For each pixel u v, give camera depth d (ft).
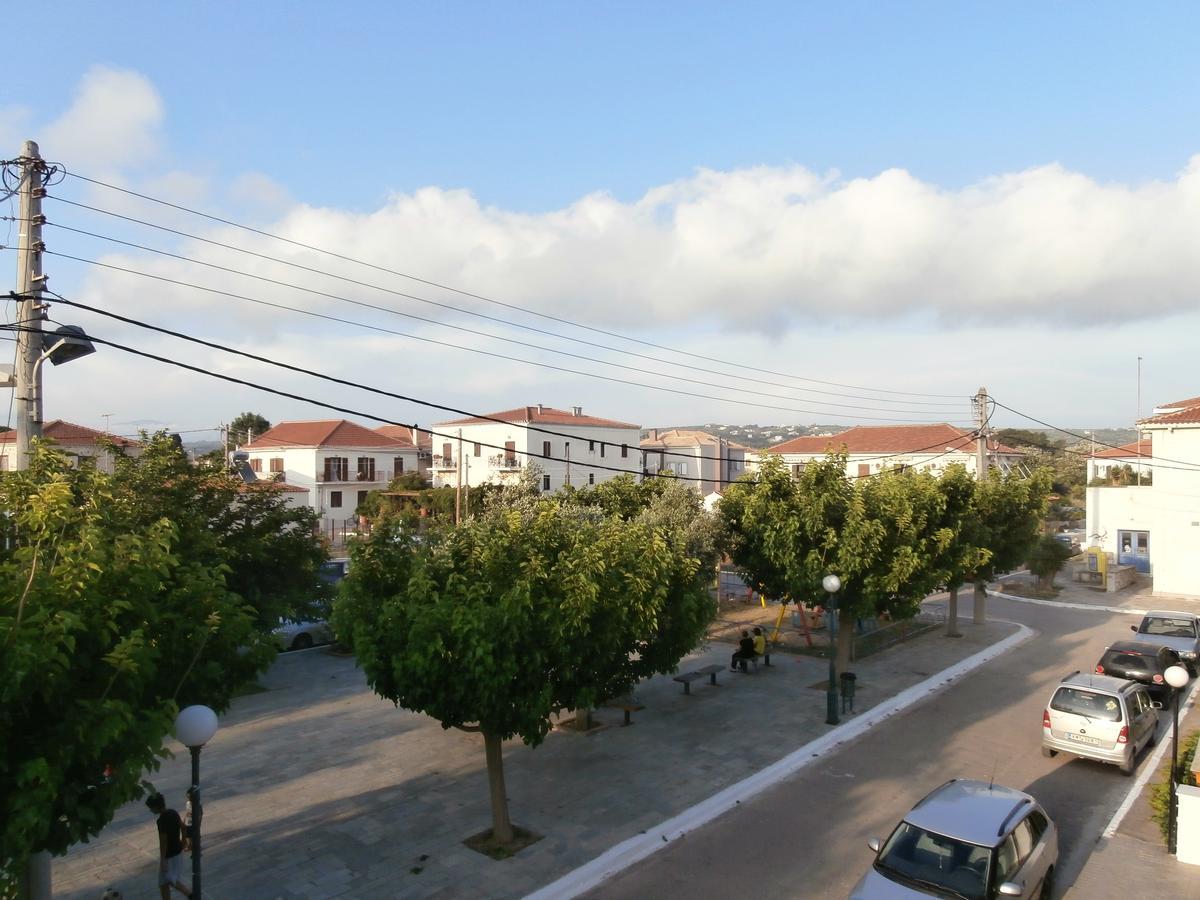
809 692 62.49
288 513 60.70
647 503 86.79
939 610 106.11
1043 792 43.19
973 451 183.42
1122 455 162.81
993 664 74.54
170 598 24.59
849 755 49.06
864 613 60.85
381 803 40.47
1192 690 65.16
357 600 34.32
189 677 24.56
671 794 41.83
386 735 51.39
